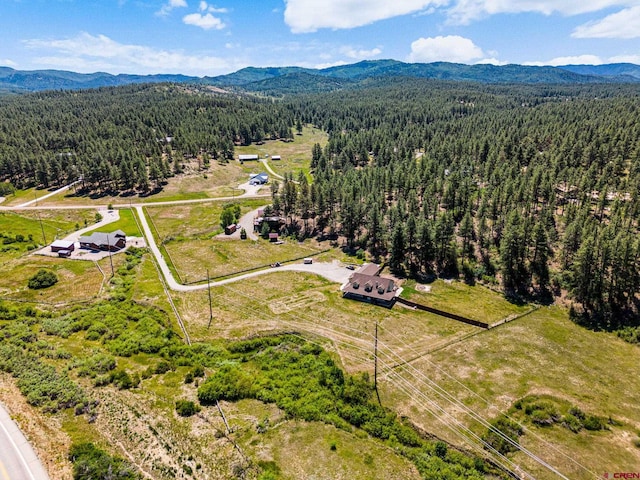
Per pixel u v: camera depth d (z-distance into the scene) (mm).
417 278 92312
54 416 43312
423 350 64750
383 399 52875
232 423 45562
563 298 80562
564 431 47406
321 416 47562
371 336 68875
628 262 73750
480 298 83375
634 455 44000
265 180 187250
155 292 84188
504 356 62969
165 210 146250
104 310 73625
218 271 97000
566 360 62188
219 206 152000
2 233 119438
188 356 61031
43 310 74250
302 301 81750
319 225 125625
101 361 55812
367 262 102188
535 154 147750
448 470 40500
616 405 52219
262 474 38219
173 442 41469
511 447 45000
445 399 52938
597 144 139875
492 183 126062
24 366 51594
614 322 72312
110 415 44375
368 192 134875
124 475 35625
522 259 87375
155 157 180250
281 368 59188
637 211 96625
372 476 39281
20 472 34938
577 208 104500
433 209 116625
